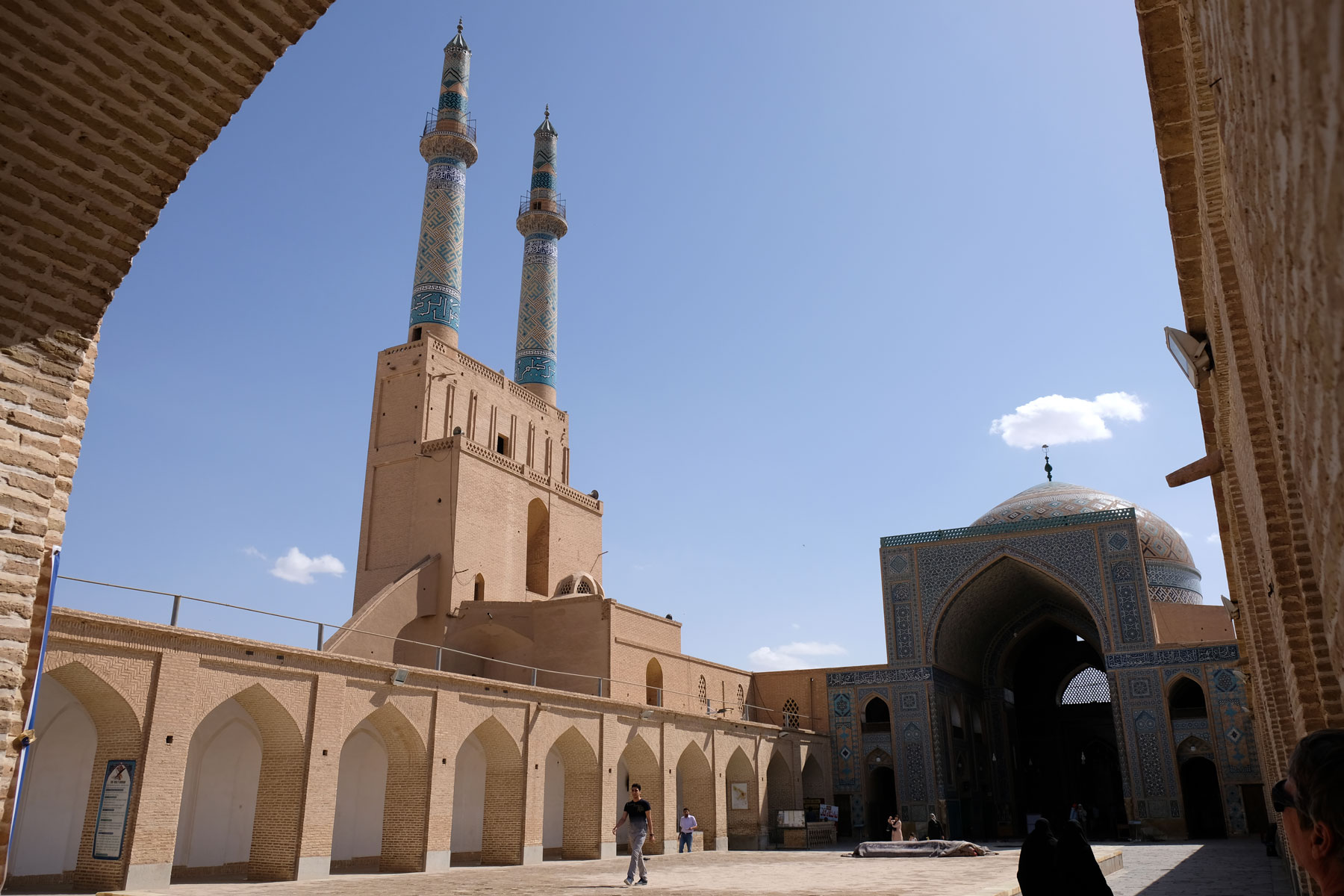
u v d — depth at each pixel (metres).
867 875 10.18
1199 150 4.38
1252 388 4.34
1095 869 3.75
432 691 12.00
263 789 10.34
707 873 10.90
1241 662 11.69
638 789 9.39
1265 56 0.77
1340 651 1.22
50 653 8.18
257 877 10.10
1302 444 1.06
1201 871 11.40
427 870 11.41
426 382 18.86
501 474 19.09
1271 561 4.31
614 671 16.91
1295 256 0.84
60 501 3.86
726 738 18.17
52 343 3.57
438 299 20.11
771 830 19.52
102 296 3.71
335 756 10.63
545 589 20.12
